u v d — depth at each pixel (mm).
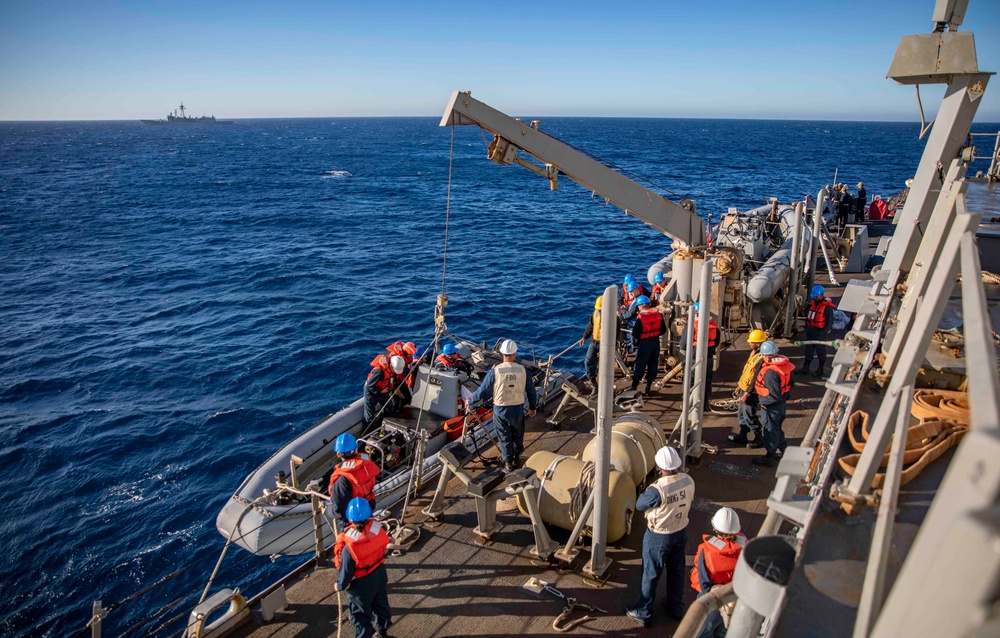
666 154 113750
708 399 9383
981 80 6414
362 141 181625
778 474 3168
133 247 36625
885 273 6676
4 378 18156
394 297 25516
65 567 10648
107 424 15359
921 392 4488
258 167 94438
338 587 4898
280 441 14594
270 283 28062
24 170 90625
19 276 29797
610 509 6188
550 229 41219
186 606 9859
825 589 2664
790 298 11695
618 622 5484
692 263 10352
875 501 3092
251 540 8102
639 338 9336
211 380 17797
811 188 60469
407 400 10461
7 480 13164
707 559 4711
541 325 22203
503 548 6445
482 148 143375
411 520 6934
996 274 7590
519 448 7699
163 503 12320
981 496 807
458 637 5359
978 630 746
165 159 111438
